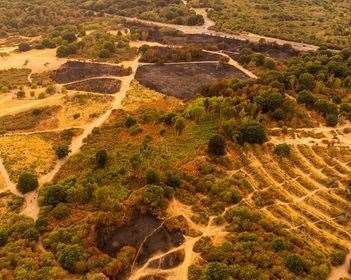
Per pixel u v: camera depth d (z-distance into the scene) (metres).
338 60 119.75
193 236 68.12
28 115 110.06
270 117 95.12
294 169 82.25
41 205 76.44
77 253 64.12
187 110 97.50
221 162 82.56
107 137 96.06
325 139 90.06
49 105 114.44
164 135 92.19
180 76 128.75
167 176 77.56
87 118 106.81
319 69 112.31
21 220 72.94
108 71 133.25
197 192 76.12
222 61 137.25
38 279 61.28
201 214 71.38
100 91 121.25
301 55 132.38
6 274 62.16
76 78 129.88
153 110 106.50
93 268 62.81
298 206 73.81
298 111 96.31
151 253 66.00
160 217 71.25
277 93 96.94
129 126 98.00
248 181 78.88
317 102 97.00
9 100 118.06
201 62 138.38
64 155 90.38
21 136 100.19
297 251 64.69
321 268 61.34
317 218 71.56
